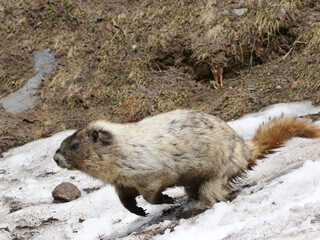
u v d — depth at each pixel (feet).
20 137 43.27
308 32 43.73
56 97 46.57
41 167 38.06
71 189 32.68
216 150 22.56
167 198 23.44
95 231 26.99
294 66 41.83
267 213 18.30
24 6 53.88
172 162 22.13
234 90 42.19
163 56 46.75
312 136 24.72
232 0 47.96
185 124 22.74
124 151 22.25
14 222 29.66
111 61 47.78
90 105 45.60
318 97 37.68
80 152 23.00
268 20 44.91
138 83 45.73
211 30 46.01
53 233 27.91
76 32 50.88
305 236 14.94
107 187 32.04
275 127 24.75
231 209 19.93
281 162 27.89
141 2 51.70
